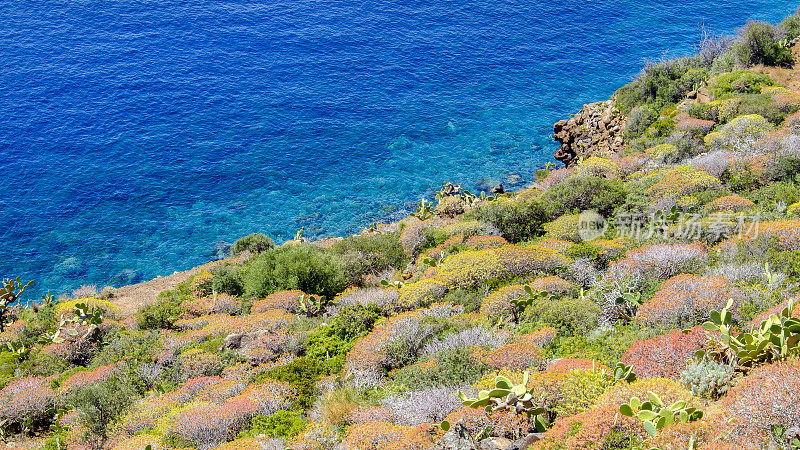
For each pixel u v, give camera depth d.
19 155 52.09
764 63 47.44
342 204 47.56
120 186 49.16
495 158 53.12
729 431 10.05
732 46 50.41
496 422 12.19
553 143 55.25
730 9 81.56
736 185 28.16
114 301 33.38
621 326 17.19
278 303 25.78
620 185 30.31
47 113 57.81
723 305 15.73
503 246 25.06
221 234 44.44
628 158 37.31
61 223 45.19
